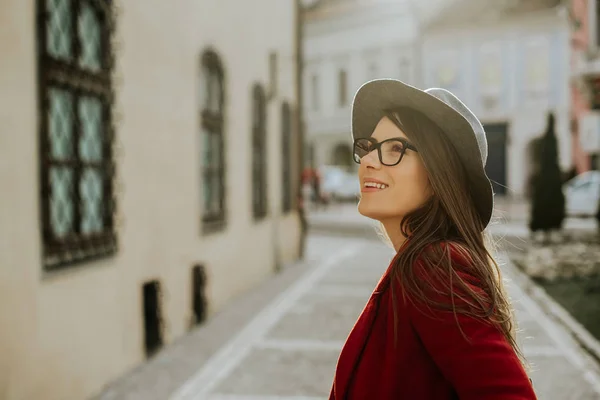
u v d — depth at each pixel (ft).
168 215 19.89
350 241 54.44
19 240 11.99
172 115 20.13
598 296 27.45
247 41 29.19
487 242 4.56
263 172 32.94
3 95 11.51
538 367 17.47
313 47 133.28
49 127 13.09
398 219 4.04
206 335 21.26
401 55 120.57
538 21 106.22
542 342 20.25
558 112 104.94
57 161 13.42
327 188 108.78
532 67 107.04
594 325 22.00
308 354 18.98
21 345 12.00
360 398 3.54
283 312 24.97
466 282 3.40
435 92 4.13
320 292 29.35
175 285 20.53
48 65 12.89
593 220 67.10
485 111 110.32
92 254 14.90
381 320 3.60
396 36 120.67
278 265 35.76
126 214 16.88
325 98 132.26
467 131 3.77
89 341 14.80
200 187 23.02
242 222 28.78
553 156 46.39
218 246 25.20
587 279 31.83
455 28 111.45
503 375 3.03
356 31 126.41
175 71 20.36
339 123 130.11
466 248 3.64
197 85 22.49
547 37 105.81
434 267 3.42
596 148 44.21
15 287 11.84
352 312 24.91
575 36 78.64
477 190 3.99
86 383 14.66
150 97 18.39
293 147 40.47
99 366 15.37
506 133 109.60
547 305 25.32
